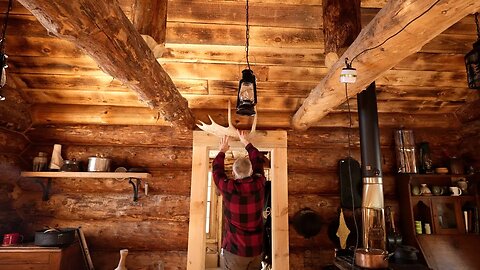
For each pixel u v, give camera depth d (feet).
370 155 8.46
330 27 6.57
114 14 3.77
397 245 8.89
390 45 4.26
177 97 7.88
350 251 9.37
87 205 10.74
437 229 10.43
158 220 10.95
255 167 8.30
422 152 11.28
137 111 11.41
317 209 11.17
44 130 11.11
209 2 8.27
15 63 9.42
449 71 10.13
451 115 12.10
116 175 10.14
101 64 4.81
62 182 10.91
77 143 11.35
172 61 9.66
